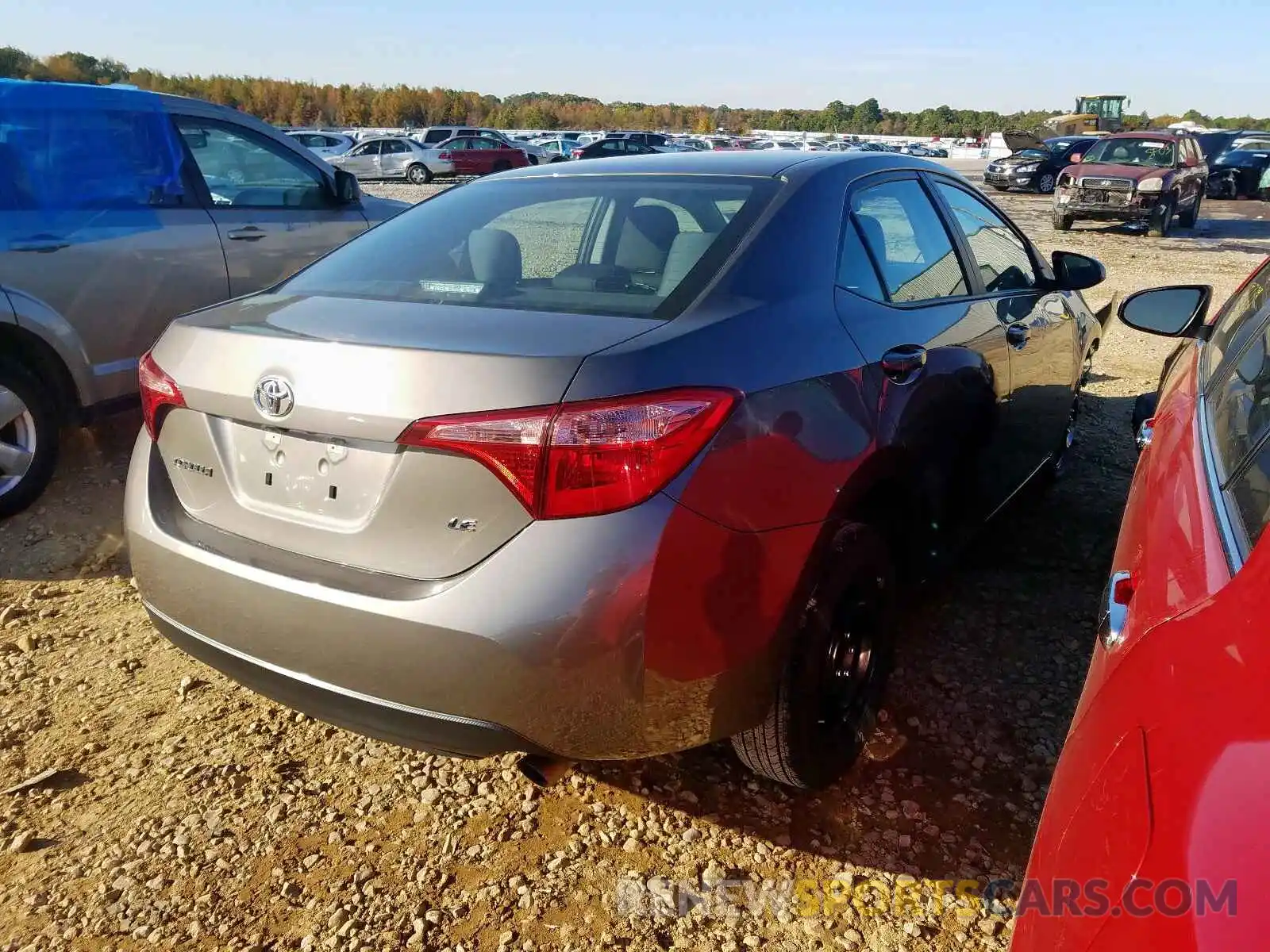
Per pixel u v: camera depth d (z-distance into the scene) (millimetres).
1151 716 1038
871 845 2336
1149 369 7160
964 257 3207
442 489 1853
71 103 4461
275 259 5316
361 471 1952
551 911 2145
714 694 1974
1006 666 3090
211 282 4965
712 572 1892
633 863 2279
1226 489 1443
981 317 3064
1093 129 39625
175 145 4887
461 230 2668
